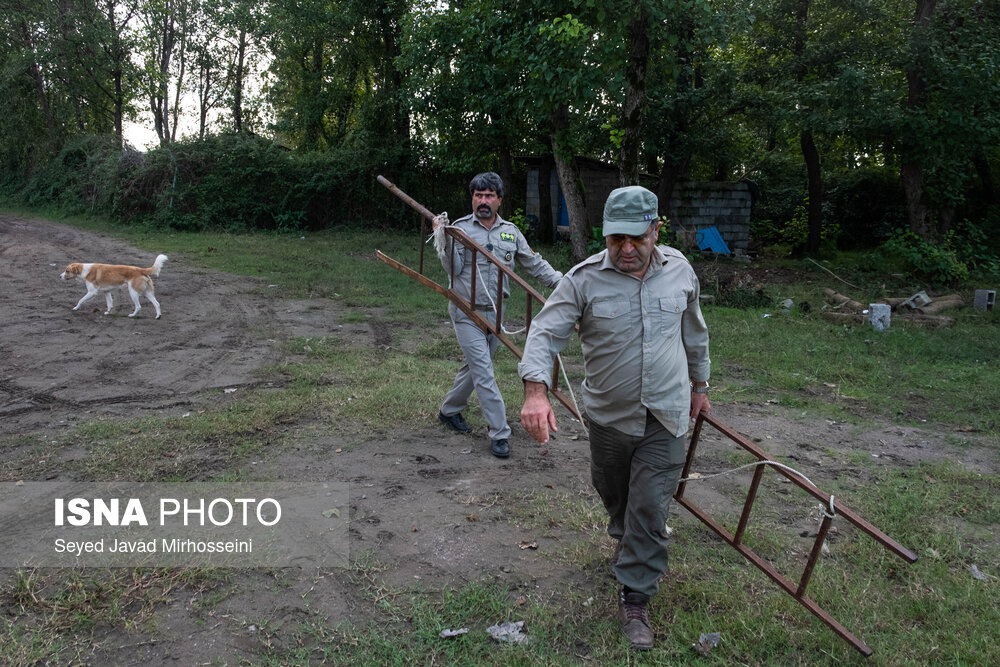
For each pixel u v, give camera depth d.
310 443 4.77
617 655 2.74
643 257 2.62
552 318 2.72
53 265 12.53
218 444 4.68
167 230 20.06
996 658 2.78
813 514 4.05
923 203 14.80
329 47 25.16
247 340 7.84
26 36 25.62
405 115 22.02
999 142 13.93
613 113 14.77
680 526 3.82
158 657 2.61
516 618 2.96
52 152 25.75
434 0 16.64
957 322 10.38
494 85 14.21
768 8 15.49
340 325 8.87
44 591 2.96
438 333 8.59
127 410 5.36
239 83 28.52
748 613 3.00
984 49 12.75
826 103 14.12
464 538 3.57
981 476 4.66
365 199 22.34
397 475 4.31
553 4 10.72
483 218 4.65
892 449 5.25
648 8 9.75
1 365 6.41
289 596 3.02
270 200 21.70
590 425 2.87
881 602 3.14
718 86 15.70
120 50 26.09
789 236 19.92
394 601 3.03
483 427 5.26
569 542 3.58
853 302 10.95
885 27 15.04
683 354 2.78
